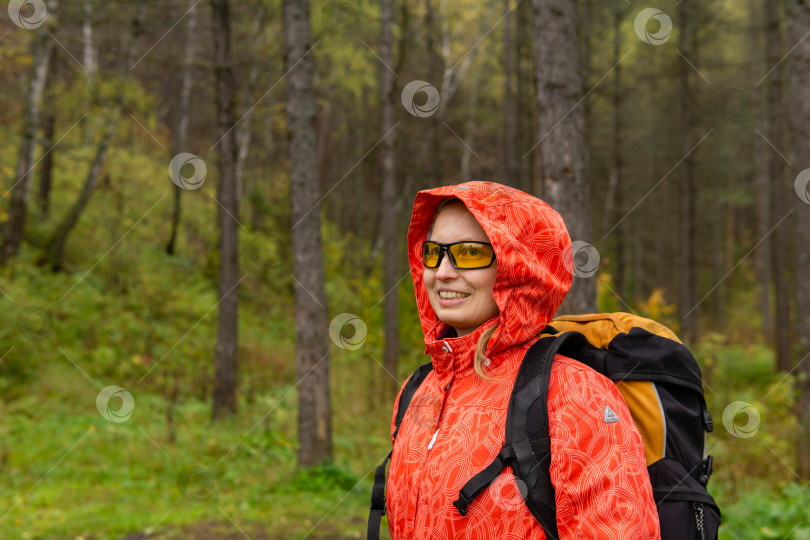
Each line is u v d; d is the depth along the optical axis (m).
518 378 1.32
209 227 19.14
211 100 20.45
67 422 9.21
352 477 7.14
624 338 1.41
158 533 5.48
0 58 12.10
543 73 3.78
